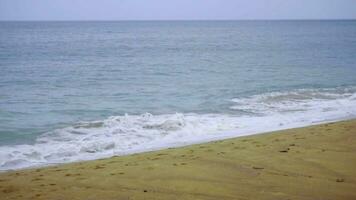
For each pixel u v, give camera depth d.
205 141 11.66
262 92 21.53
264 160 8.54
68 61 41.47
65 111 16.86
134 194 6.62
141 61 41.62
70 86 24.11
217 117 15.45
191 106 17.84
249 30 157.12
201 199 6.33
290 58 44.06
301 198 6.26
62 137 12.51
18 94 21.12
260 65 36.69
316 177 7.34
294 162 8.34
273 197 6.33
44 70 32.78
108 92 21.84
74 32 135.12
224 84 24.59
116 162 8.86
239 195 6.48
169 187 6.93
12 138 12.43
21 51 54.19
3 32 125.81
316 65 36.31
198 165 8.28
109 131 13.12
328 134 11.13
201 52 54.78
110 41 84.44
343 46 63.62
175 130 13.22
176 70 32.88
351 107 17.38
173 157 9.08
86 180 7.49
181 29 178.75
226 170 7.88
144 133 12.82
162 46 68.62
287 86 23.66
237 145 10.10
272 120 14.79
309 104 18.17
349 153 9.03
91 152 10.83
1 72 30.92
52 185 7.27
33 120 15.11
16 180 7.71
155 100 19.38
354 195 6.40
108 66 36.47
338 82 25.34
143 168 8.17
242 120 14.84
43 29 160.50
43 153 10.56
